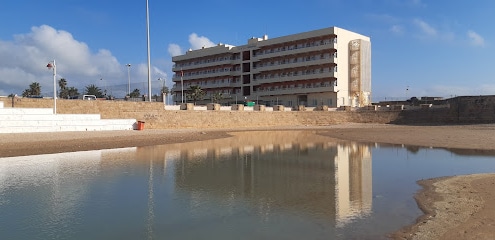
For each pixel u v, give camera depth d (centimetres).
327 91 9375
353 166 2230
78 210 1255
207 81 11925
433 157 2614
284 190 1551
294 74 10025
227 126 6588
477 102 6544
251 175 1925
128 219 1148
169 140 4038
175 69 12675
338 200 1360
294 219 1127
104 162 2419
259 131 6034
